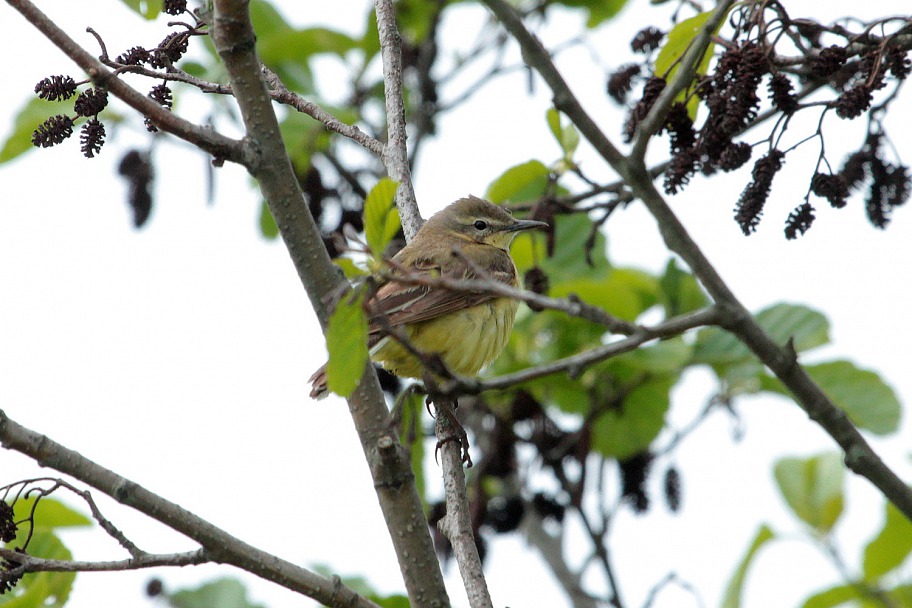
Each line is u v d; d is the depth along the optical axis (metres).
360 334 6.85
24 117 15.05
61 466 7.90
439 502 15.23
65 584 10.02
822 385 14.12
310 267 8.20
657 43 11.86
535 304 7.20
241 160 8.02
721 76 9.59
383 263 7.38
